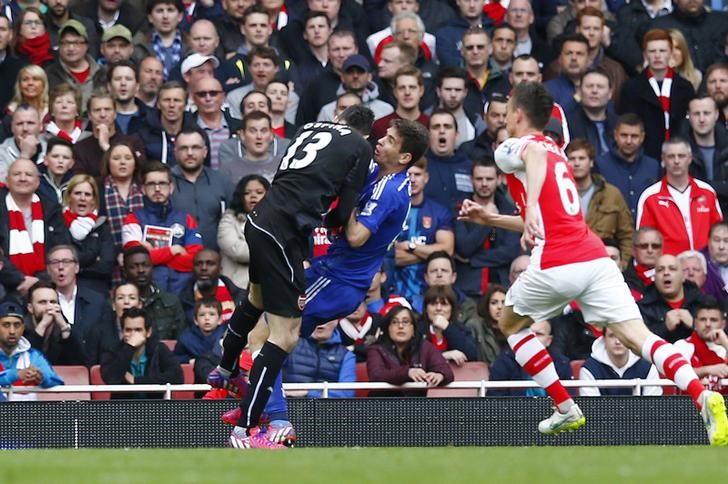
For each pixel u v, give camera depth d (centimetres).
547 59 3944
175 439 2598
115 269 3131
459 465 1418
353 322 2972
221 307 2905
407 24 3769
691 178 3431
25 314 2934
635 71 3950
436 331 2945
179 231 3175
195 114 3522
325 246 3106
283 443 2170
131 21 3819
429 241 3234
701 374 2845
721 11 4225
